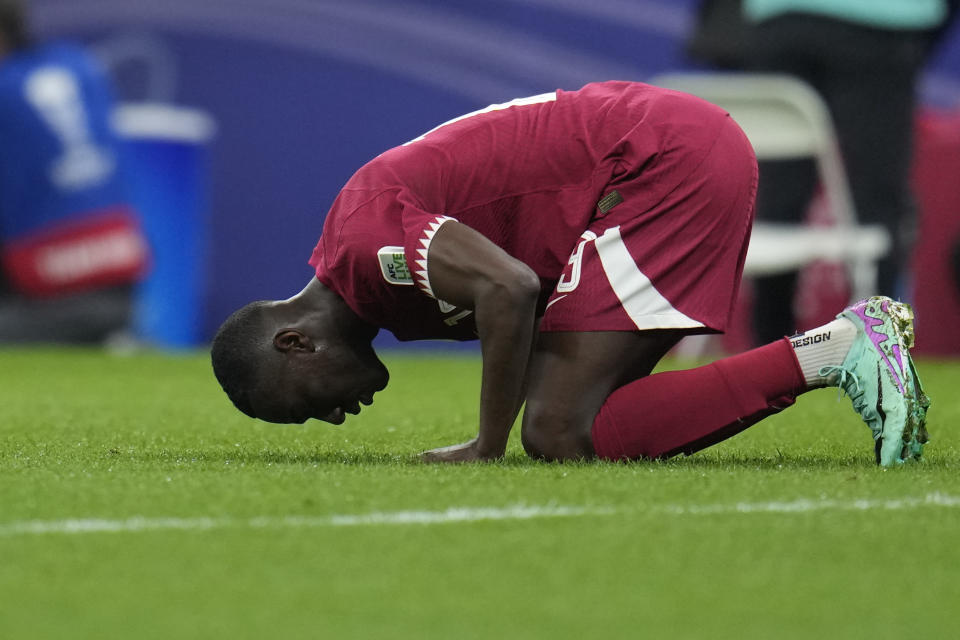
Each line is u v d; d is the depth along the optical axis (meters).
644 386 11.52
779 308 26.97
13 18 30.45
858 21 26.16
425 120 32.91
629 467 11.02
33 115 30.41
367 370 11.71
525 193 11.52
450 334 11.88
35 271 31.00
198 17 33.00
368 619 6.61
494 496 9.47
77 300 31.36
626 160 11.57
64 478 10.38
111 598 6.96
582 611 6.77
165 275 32.31
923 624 6.62
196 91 33.16
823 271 29.48
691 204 11.55
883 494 9.66
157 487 9.88
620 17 32.53
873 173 26.92
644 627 6.52
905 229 27.39
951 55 31.14
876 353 11.34
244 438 14.48
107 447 13.34
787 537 8.31
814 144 25.06
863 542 8.21
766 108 25.02
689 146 11.60
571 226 11.56
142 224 31.91
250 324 11.64
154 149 31.83
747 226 12.02
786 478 10.36
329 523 8.61
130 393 21.20
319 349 11.54
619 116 11.76
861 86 26.55
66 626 6.49
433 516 8.82
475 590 7.13
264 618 6.62
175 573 7.44
